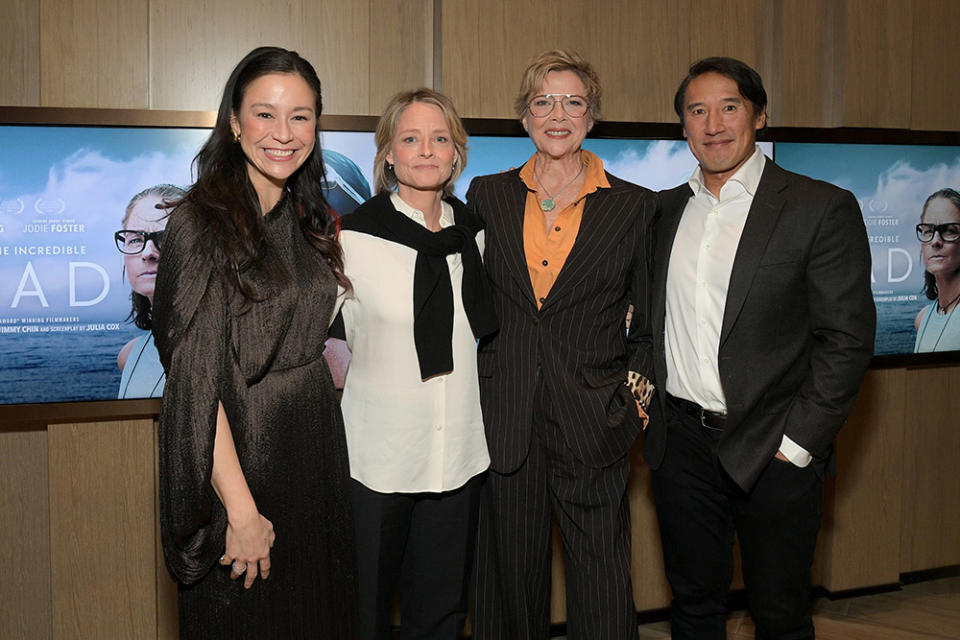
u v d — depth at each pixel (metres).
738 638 3.05
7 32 2.57
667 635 3.11
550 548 2.40
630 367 2.36
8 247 2.50
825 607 3.30
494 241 2.25
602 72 2.96
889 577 3.43
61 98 2.52
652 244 2.38
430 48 2.87
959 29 3.30
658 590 3.21
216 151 1.76
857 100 3.17
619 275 2.22
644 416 2.35
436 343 2.05
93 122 2.50
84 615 2.66
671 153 3.04
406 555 2.22
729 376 2.17
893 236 3.25
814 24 3.16
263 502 1.75
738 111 2.19
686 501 2.38
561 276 2.17
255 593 1.76
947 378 3.52
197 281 1.63
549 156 2.25
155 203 2.59
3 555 2.73
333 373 2.81
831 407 2.13
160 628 2.76
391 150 2.12
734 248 2.22
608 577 2.27
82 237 2.55
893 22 3.19
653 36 3.01
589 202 2.23
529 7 2.86
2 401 2.53
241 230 1.69
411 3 2.84
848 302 2.12
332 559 1.90
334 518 1.90
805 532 2.23
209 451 1.61
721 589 2.45
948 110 3.32
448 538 2.19
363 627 2.11
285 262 1.79
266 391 1.76
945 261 3.32
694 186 2.33
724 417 2.25
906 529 3.49
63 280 2.55
